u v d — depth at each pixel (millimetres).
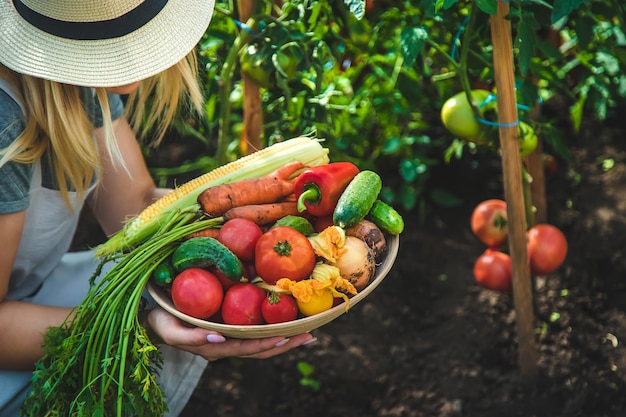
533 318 1604
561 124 2203
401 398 1576
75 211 1265
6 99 1084
